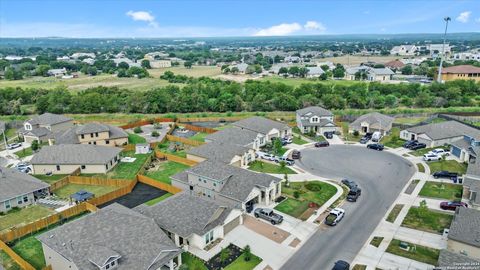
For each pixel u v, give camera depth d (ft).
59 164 211.00
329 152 243.40
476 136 234.79
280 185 174.91
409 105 375.86
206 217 135.64
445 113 342.64
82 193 175.22
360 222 150.71
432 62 645.51
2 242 132.36
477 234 121.49
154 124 331.16
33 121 292.61
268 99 393.70
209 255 128.67
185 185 180.96
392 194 176.65
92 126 264.72
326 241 137.28
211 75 649.20
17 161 234.79
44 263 125.49
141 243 117.08
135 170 218.59
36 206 172.04
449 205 158.20
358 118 300.20
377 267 120.98
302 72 604.49
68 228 123.24
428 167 211.00
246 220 153.48
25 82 581.53
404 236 139.33
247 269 120.98
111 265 108.17
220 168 176.76
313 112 293.02
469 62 604.49
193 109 388.37
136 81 590.14
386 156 233.14
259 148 253.65
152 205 159.43
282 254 129.39
